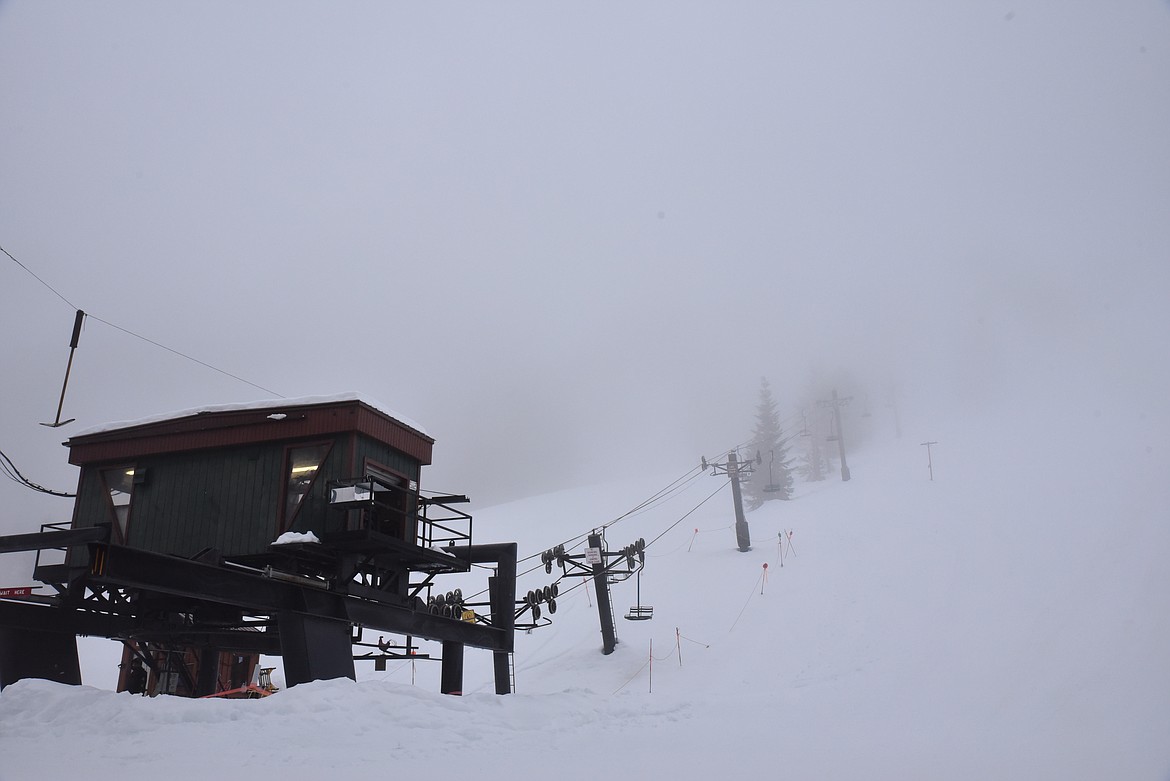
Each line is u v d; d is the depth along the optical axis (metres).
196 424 19.78
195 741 11.34
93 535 13.80
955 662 22.94
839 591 34.69
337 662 17.22
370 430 19.17
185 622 19.20
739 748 13.66
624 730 16.70
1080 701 16.61
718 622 35.25
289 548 17.50
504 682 23.91
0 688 15.88
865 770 10.80
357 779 9.29
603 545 37.88
